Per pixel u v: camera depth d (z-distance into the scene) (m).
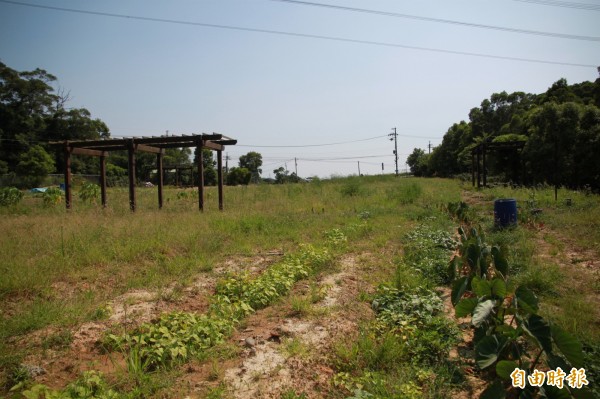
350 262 7.45
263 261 7.65
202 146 13.73
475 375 3.59
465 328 4.54
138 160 56.97
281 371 3.64
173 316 4.47
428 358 3.81
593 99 23.03
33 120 51.66
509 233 9.15
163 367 3.65
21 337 4.25
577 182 18.98
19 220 11.02
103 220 10.46
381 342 4.00
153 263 7.16
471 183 29.69
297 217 12.52
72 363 3.78
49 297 5.51
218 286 5.91
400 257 7.52
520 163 25.12
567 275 6.07
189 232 9.05
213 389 3.31
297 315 4.95
